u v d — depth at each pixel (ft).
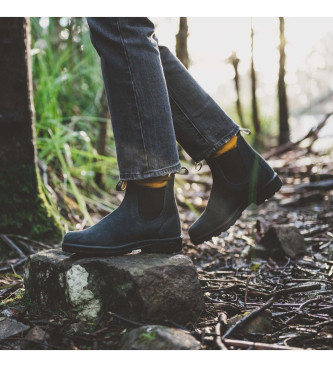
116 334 3.70
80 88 11.45
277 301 4.50
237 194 4.82
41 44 10.22
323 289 4.82
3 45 6.42
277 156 13.15
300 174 11.64
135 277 3.78
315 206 9.32
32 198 6.84
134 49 4.06
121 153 4.17
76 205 8.32
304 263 5.90
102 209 8.95
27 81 6.67
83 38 11.14
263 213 9.01
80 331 3.86
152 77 4.10
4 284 5.26
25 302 4.60
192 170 11.87
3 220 6.61
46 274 4.38
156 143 4.12
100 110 10.44
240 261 6.30
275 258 6.29
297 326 3.85
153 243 4.39
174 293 3.87
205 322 3.89
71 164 9.06
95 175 9.63
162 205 4.42
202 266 6.08
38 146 8.59
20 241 6.61
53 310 4.31
